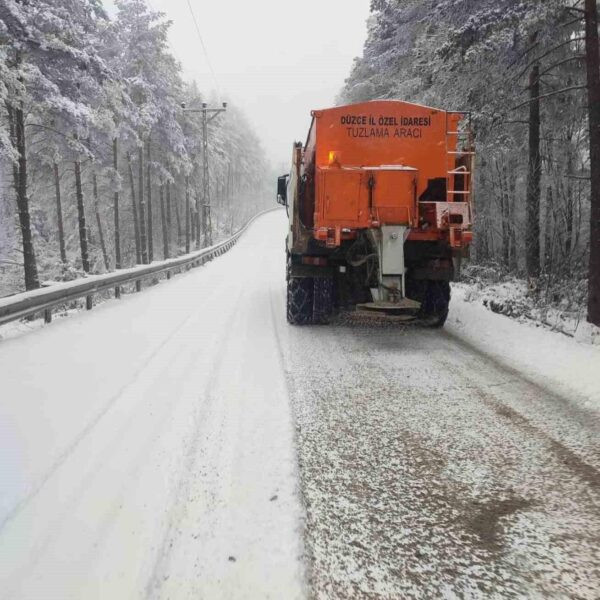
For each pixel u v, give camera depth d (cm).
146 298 1205
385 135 689
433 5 1264
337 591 225
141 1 2831
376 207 661
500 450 362
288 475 325
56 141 2069
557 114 1248
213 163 4966
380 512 286
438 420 417
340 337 736
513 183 1559
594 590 224
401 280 656
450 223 673
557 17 920
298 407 447
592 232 741
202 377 538
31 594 224
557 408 443
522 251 1681
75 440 385
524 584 228
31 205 2892
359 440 379
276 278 1697
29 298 788
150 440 382
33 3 1466
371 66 1762
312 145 738
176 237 4884
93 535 268
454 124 699
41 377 546
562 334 698
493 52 1003
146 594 224
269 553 250
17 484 320
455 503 295
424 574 236
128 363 602
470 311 895
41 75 1495
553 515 283
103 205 3594
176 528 272
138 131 2878
